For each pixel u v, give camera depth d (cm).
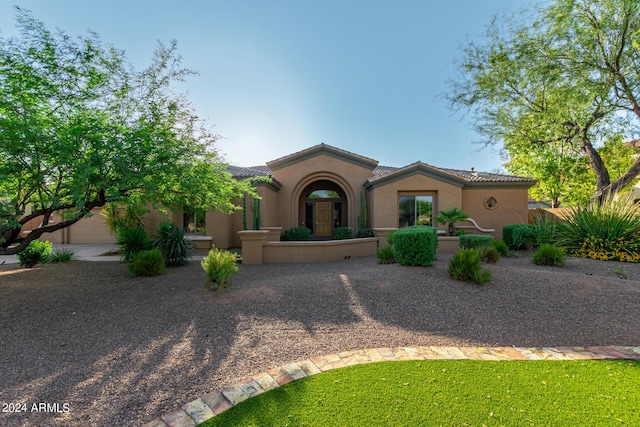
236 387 369
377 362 421
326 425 296
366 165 2052
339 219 2288
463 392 345
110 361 436
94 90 801
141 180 688
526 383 362
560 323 552
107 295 763
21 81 673
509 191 1966
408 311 614
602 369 394
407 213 1912
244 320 586
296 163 2031
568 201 2642
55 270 1084
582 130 1755
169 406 336
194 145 893
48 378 390
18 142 587
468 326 549
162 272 1016
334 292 723
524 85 1734
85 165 606
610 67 1454
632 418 296
